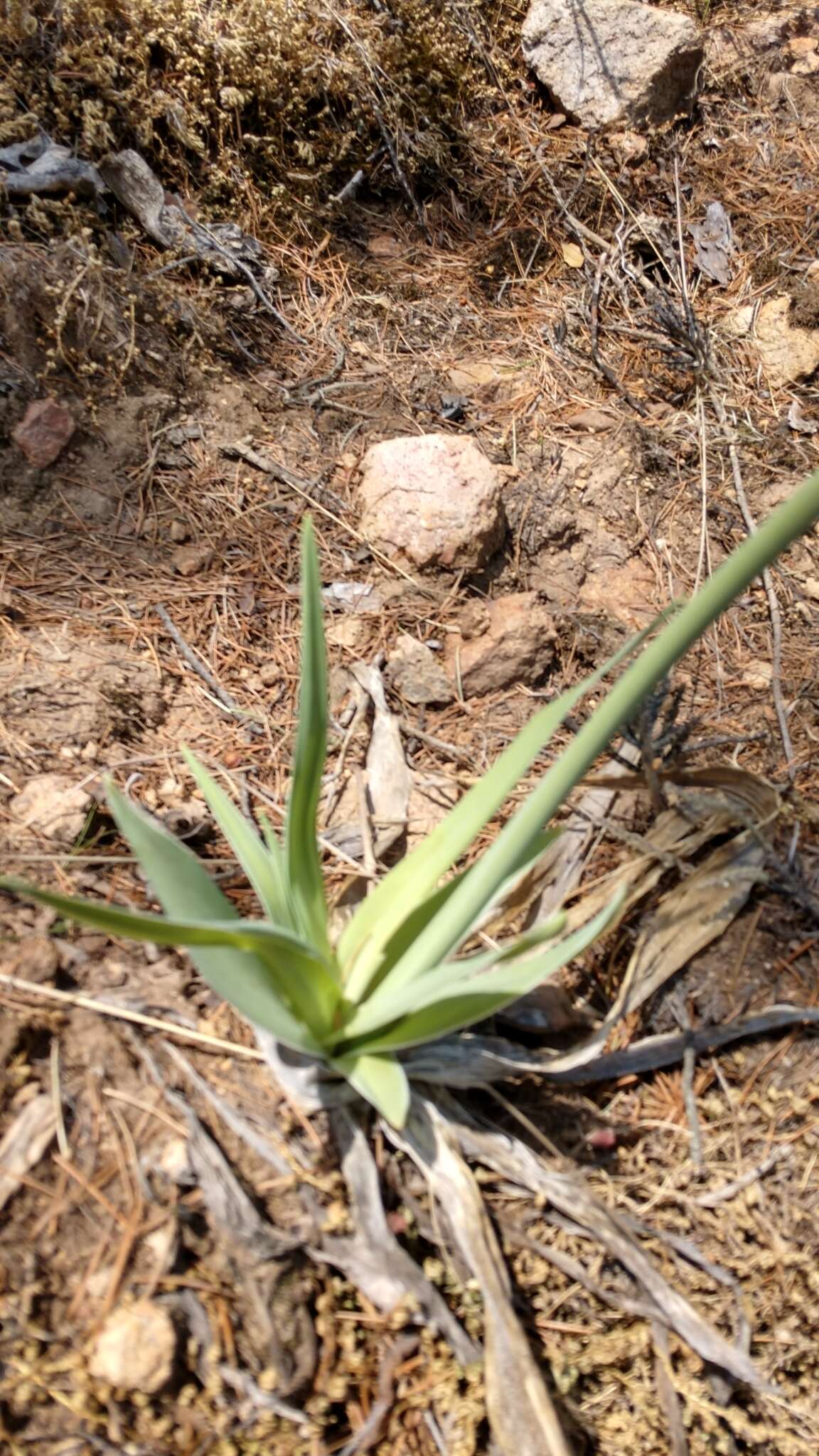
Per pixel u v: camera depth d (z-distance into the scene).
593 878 0.73
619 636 0.89
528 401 1.06
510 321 1.13
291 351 1.04
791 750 0.82
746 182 1.28
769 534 0.49
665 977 0.67
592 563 0.96
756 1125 0.65
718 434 1.06
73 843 0.68
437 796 0.77
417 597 0.89
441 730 0.82
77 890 0.65
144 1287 0.54
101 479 0.90
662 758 0.79
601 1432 0.59
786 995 0.68
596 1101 0.65
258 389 1.00
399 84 1.18
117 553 0.87
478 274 1.17
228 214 1.08
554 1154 0.62
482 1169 0.60
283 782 0.76
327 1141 0.58
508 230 1.20
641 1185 0.63
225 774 0.75
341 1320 0.56
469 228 1.21
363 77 1.15
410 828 0.75
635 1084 0.66
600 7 1.26
